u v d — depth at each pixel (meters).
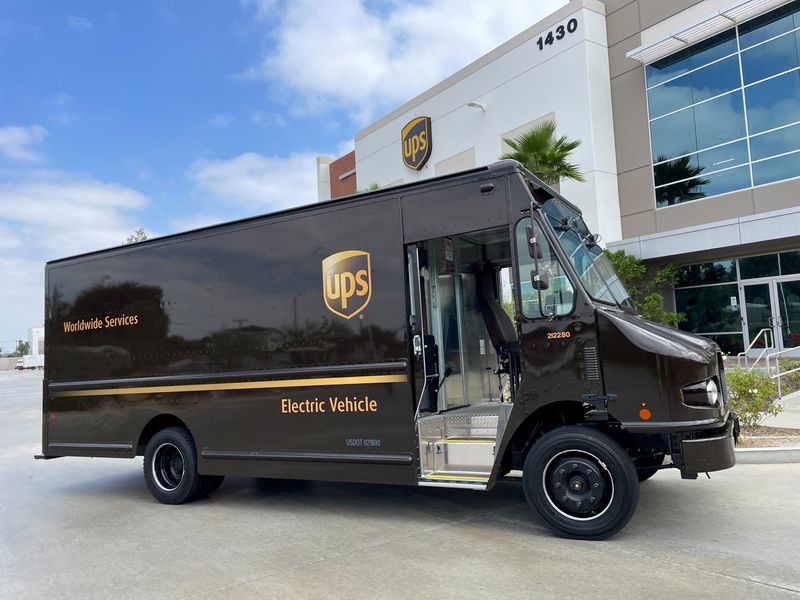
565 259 5.11
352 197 6.13
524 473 5.23
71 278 8.06
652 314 18.38
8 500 7.81
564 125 20.52
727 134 17.72
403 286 5.78
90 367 7.77
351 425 5.96
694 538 4.98
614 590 3.99
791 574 4.16
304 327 6.30
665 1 18.88
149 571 4.86
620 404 4.84
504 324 6.98
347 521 6.04
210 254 6.97
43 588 4.60
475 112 23.86
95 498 7.78
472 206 5.51
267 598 4.16
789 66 16.45
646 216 19.55
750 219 16.17
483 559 4.70
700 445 4.73
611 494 4.89
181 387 7.01
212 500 7.30
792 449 7.56
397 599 4.02
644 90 19.52
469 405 6.74
